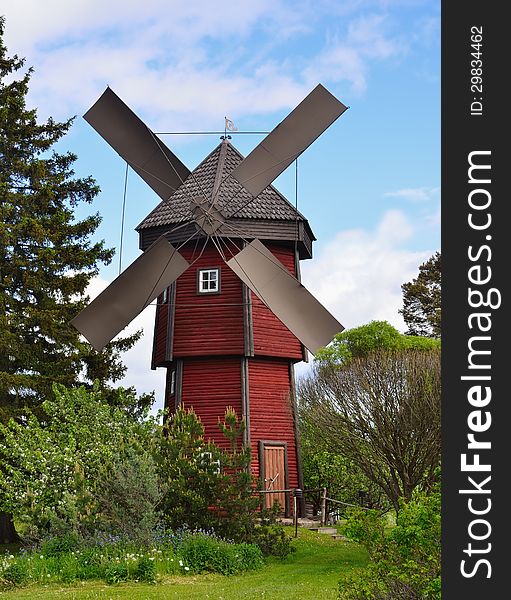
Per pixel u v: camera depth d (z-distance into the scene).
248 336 26.55
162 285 19.89
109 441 23.25
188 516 20.88
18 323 26.64
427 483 22.41
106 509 19.81
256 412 26.61
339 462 29.59
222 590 15.89
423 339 39.75
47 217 27.97
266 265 19.91
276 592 15.53
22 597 15.15
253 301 26.95
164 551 18.83
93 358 27.84
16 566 17.11
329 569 19.02
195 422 22.09
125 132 21.17
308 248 28.42
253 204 26.61
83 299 27.86
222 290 27.02
